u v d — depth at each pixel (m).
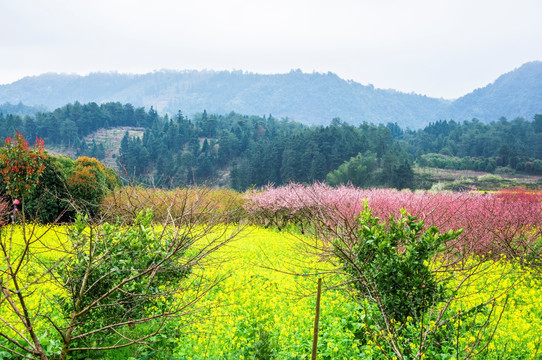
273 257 12.52
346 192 20.36
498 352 5.59
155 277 6.71
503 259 10.48
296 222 20.34
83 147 199.12
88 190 19.66
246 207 21.20
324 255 7.71
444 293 6.42
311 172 117.69
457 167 135.88
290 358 5.65
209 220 7.42
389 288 6.18
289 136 147.00
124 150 171.50
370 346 5.77
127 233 6.42
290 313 7.40
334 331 6.11
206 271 9.78
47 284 8.34
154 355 5.96
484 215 11.02
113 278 6.01
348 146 127.75
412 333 5.89
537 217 11.92
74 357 5.80
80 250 6.04
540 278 9.31
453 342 5.64
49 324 6.34
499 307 7.14
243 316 7.08
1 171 13.30
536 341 5.91
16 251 10.30
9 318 6.59
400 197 17.80
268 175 130.88
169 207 7.37
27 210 16.66
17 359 5.30
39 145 17.31
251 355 5.77
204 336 6.23
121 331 6.21
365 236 6.57
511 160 134.62
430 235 6.23
